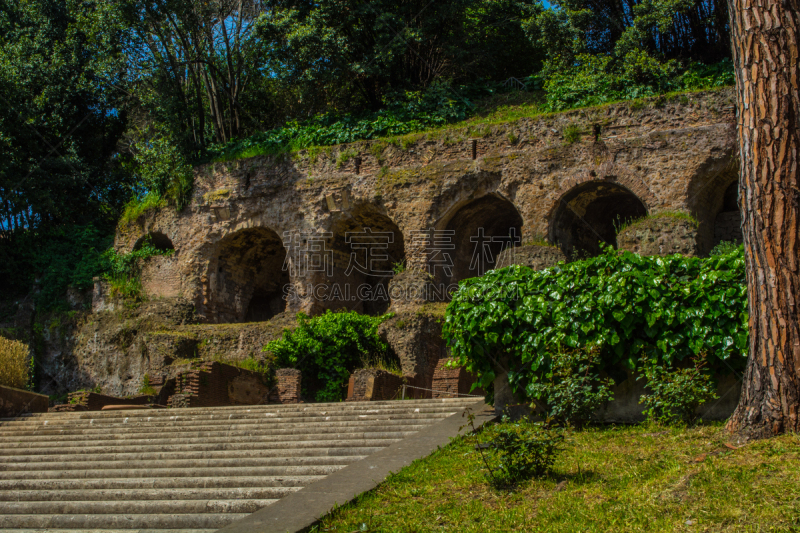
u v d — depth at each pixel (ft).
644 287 30.55
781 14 26.35
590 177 76.74
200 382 60.03
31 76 105.40
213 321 92.32
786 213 24.98
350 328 73.20
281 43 97.76
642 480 22.61
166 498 27.73
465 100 95.91
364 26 100.58
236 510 25.53
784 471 20.95
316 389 72.79
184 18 98.99
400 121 93.45
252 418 41.86
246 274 98.73
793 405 23.94
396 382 65.26
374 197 85.40
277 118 113.39
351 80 101.96
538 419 32.01
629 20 100.53
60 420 45.78
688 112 75.05
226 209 92.94
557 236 79.20
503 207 86.89
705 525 18.95
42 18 111.14
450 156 83.56
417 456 27.68
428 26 99.60
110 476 31.55
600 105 78.84
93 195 111.14
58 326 93.76
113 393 86.53
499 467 24.48
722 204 79.41
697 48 98.07
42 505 27.71
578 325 31.30
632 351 30.45
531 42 102.58
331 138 93.15
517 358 32.94
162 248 101.76
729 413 28.68
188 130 103.04
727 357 28.43
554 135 79.87
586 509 20.95
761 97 26.13
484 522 21.03
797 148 25.38
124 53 102.99
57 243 103.55
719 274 29.48
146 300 93.81
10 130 101.81
